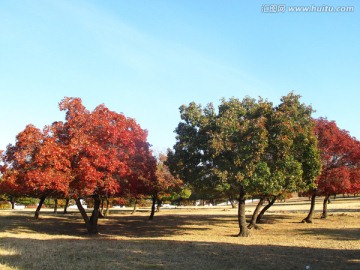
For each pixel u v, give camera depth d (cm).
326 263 1246
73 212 4831
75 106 2283
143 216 4056
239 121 2162
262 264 1228
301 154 2211
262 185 2022
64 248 1509
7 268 1059
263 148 2005
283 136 2052
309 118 2234
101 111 2311
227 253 1441
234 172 2047
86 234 2447
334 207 5131
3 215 3900
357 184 3039
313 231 2439
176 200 7325
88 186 2112
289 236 2211
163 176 3472
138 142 2612
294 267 1183
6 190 2845
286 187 2145
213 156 2083
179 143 2303
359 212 4069
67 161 2078
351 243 1777
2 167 2277
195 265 1199
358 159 3008
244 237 2180
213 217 3819
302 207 5309
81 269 1098
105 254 1370
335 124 3020
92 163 2123
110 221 3416
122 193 2567
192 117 2270
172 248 1561
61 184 2030
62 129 2259
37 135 2189
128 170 2384
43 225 2948
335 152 2980
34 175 1997
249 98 2264
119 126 2294
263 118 2083
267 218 3484
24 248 1488
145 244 1698
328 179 2962
